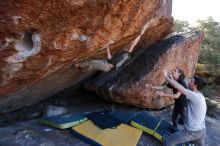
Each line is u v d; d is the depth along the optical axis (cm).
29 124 576
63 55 419
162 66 685
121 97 696
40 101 707
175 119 563
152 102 691
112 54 594
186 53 748
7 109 603
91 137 514
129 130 540
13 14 308
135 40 579
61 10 337
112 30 438
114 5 387
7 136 509
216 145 598
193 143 498
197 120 455
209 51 1239
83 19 372
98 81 742
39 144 489
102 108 720
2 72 377
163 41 749
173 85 473
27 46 364
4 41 332
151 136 548
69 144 502
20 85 442
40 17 331
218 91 1120
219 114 825
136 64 721
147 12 467
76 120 559
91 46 440
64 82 653
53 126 555
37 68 411
